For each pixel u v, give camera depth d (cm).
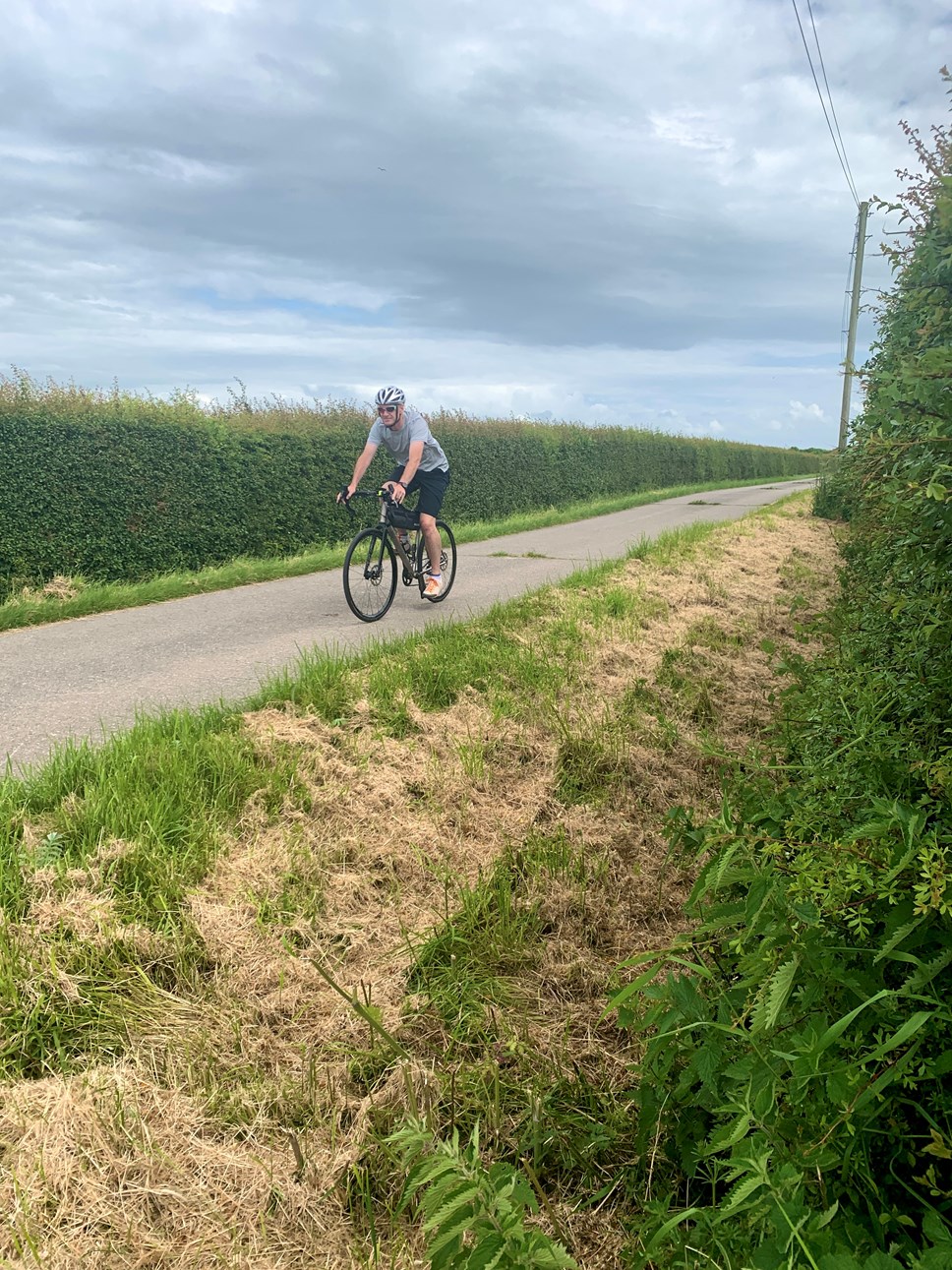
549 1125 221
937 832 171
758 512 1898
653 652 650
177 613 873
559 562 1284
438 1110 223
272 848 341
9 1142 202
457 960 289
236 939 285
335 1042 247
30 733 481
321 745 441
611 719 503
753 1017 142
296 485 1528
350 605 784
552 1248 122
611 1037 262
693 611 804
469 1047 252
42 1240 179
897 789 216
